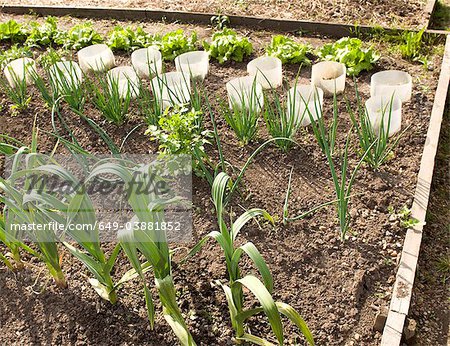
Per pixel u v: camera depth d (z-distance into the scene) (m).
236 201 3.06
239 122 3.29
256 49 4.32
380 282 2.68
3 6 5.07
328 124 3.52
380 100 3.45
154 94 3.35
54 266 2.57
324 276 2.69
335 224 2.91
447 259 2.87
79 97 3.66
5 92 4.02
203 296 2.63
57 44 4.56
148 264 2.53
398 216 2.94
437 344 2.52
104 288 2.61
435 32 4.22
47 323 2.59
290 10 4.71
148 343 2.48
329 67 3.87
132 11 4.81
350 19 4.55
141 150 3.44
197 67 3.91
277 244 2.83
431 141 3.34
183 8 4.86
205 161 3.28
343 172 2.72
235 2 4.88
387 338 2.42
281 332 1.97
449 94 3.82
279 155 3.32
